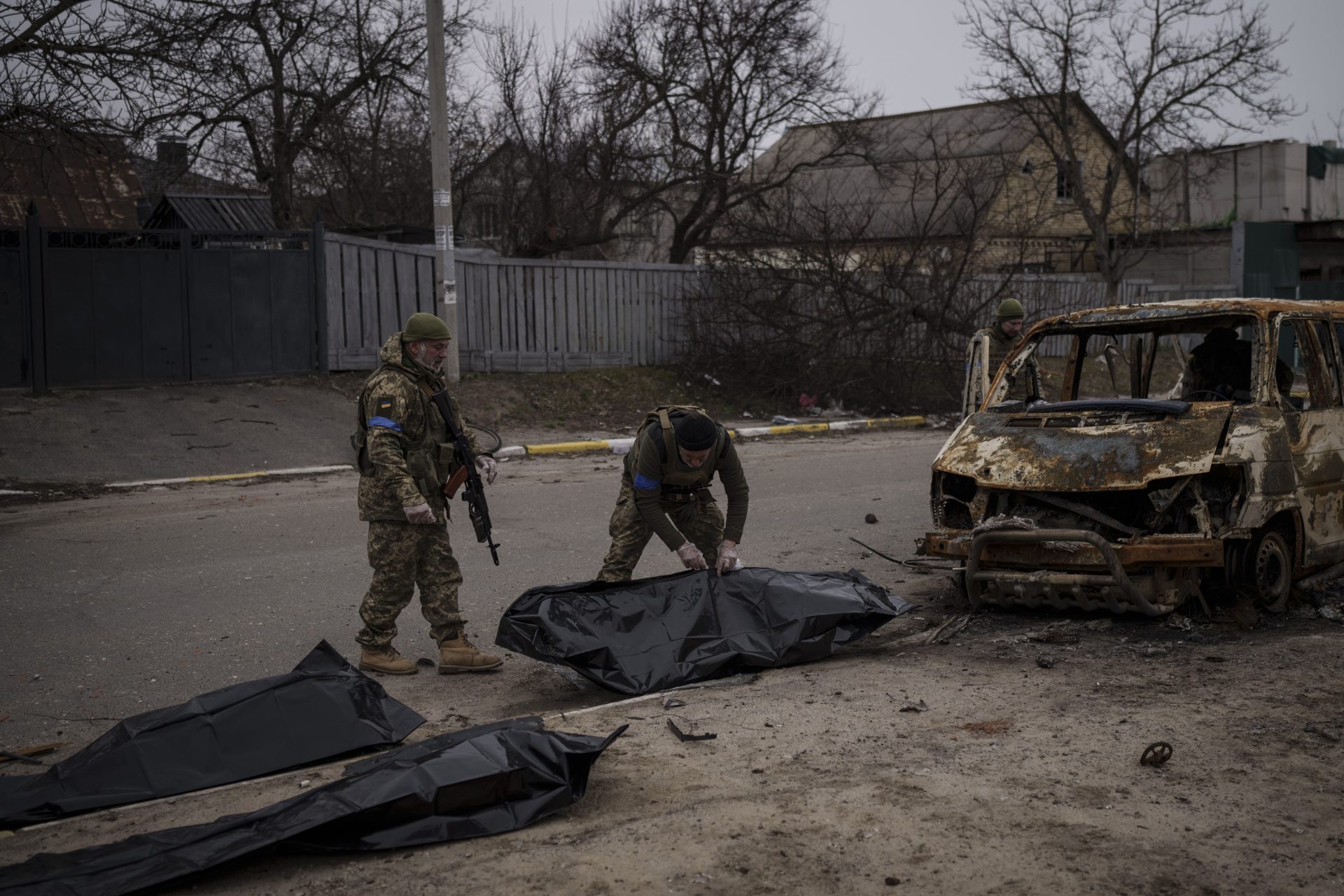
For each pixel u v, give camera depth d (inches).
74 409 509.4
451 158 1000.2
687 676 199.8
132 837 132.3
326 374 613.0
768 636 209.9
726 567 216.8
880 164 940.0
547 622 196.9
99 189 906.1
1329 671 195.2
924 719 176.7
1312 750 156.6
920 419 699.4
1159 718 172.1
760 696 191.8
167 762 158.2
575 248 932.0
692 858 127.6
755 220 798.5
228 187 953.5
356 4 796.6
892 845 129.6
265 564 308.8
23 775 162.4
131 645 237.0
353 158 921.5
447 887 122.5
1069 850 127.2
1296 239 1273.4
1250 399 244.8
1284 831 131.3
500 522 370.6
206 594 277.7
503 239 915.4
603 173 863.1
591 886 121.4
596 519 373.4
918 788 147.0
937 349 738.8
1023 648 218.2
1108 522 222.2
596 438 584.4
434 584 219.8
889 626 241.8
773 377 734.5
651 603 208.8
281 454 493.7
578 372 713.6
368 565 308.3
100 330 544.1
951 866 124.0
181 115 560.7
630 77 844.6
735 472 218.8
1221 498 224.8
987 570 231.9
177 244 564.4
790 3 832.9
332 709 170.6
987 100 1103.0
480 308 676.1
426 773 138.3
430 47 600.7
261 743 163.8
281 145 829.2
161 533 347.9
